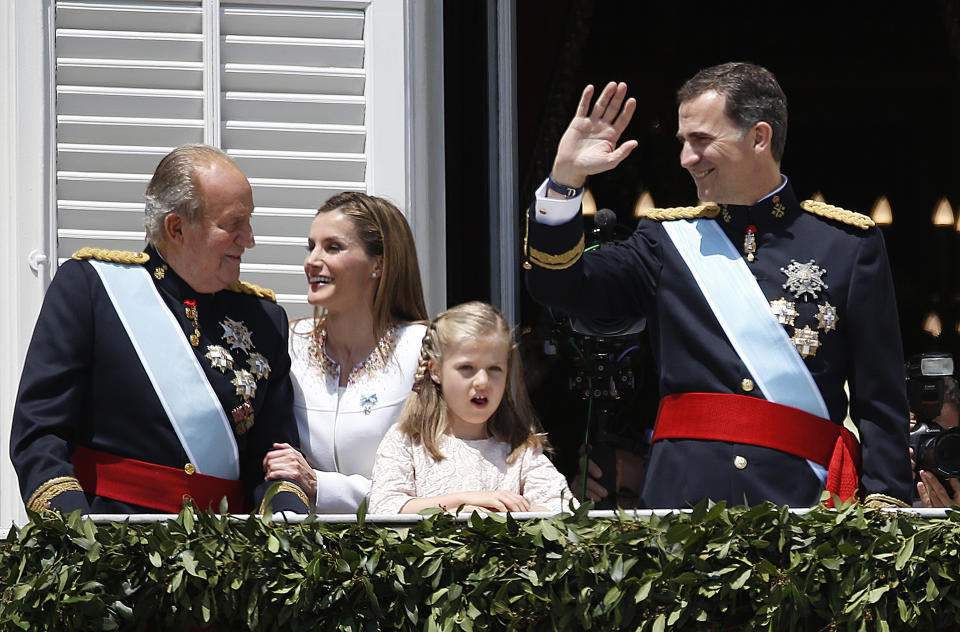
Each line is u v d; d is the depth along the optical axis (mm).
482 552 10070
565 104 23281
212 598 10055
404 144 15391
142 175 14992
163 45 15102
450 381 12172
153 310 11906
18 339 14609
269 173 15180
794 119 33312
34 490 10891
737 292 12047
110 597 9984
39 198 14719
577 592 10062
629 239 12820
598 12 29297
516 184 16781
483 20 16750
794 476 11641
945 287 33000
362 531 10180
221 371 11961
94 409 11680
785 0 31062
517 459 12297
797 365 11812
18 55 14789
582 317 12898
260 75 15227
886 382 11914
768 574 9969
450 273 16609
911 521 10188
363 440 12789
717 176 12242
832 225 12305
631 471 15180
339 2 15398
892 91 32969
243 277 14984
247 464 12219
